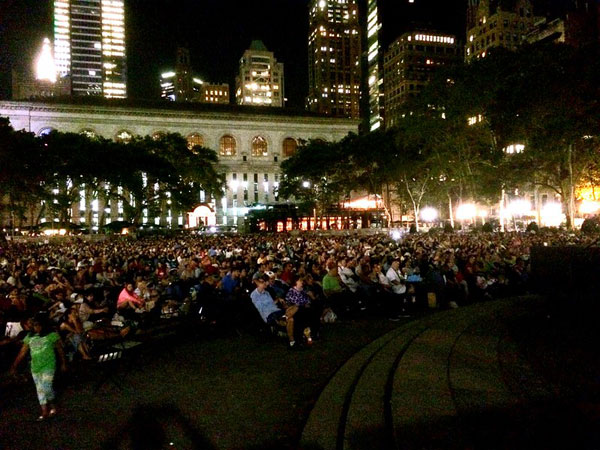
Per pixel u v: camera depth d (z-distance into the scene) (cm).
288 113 13962
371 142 6669
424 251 2262
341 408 718
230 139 13175
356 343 1192
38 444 659
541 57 4147
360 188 8500
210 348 1189
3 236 5784
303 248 2925
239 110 13675
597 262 1058
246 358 1081
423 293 1656
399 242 3459
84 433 693
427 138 5222
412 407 664
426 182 6856
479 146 5353
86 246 4312
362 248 2577
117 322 1191
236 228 10888
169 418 736
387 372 864
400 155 6341
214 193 9438
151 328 1216
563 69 3953
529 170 4772
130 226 7144
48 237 6450
